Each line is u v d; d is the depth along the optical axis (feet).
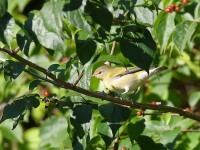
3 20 25.52
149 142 33.30
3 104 51.49
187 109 37.73
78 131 29.40
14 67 28.45
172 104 49.80
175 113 32.99
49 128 50.88
